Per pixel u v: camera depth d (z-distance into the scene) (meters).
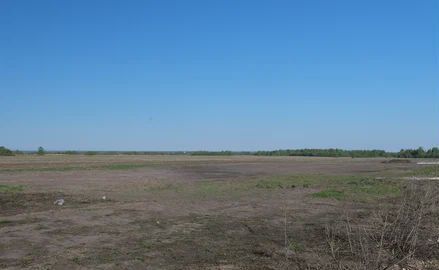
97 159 85.94
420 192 15.26
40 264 11.02
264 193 26.97
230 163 76.88
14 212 18.97
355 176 42.59
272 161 91.56
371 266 9.16
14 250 12.42
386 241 11.31
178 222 16.70
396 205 19.55
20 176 38.22
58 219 17.25
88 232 14.84
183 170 53.31
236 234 14.52
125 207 20.48
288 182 34.62
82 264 11.00
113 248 12.61
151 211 19.34
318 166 68.38
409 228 11.66
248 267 10.69
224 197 24.77
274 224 16.25
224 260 11.33
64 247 12.75
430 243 11.52
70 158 90.88
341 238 13.27
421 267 10.04
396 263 9.38
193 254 11.92
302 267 10.63
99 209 19.83
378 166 68.06
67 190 27.70
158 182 35.22
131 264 11.00
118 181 35.28
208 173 48.28
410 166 66.62
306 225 15.97
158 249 12.49
